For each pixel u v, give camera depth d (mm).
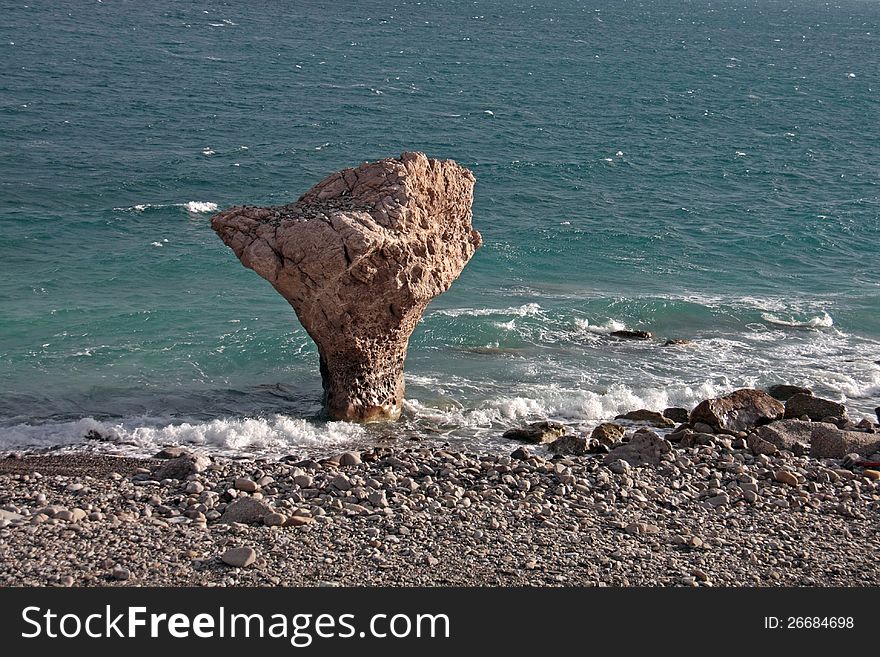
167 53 119750
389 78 111750
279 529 17516
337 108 88625
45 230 44219
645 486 20656
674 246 45812
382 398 25375
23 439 23375
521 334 32688
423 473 21312
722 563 16938
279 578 15609
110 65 106000
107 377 28016
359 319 23750
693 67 139750
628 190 59094
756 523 18922
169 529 17375
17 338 30531
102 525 17422
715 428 25141
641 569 16500
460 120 85312
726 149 75375
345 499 19344
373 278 23188
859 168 68938
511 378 28938
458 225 25562
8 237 42531
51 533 16844
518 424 25641
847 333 34625
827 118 94562
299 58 125688
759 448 23672
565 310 35375
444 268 24828
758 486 21016
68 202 51062
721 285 40312
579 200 55781
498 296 37219
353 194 23891
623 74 126312
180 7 181250
